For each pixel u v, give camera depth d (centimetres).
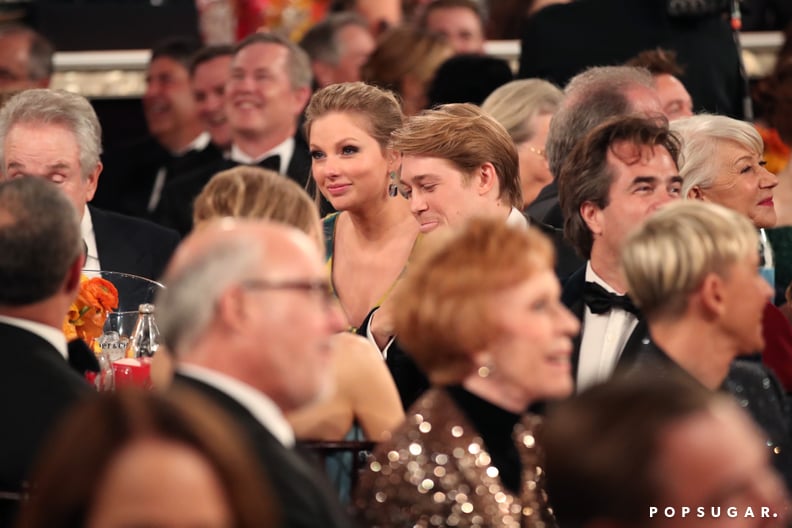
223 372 923
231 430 746
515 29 3116
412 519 998
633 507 731
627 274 1194
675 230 1173
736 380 1289
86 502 693
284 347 923
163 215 2391
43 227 1130
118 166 2727
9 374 1112
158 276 1817
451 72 2258
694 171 1630
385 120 1639
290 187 1273
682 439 731
